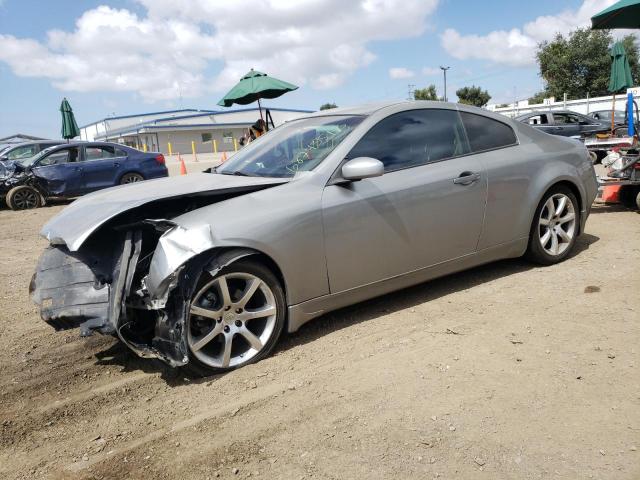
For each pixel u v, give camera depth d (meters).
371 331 3.63
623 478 2.09
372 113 3.89
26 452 2.55
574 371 2.91
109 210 3.16
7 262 6.71
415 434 2.46
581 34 46.41
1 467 2.45
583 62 45.94
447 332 3.53
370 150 3.74
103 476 2.33
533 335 3.39
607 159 7.27
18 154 14.02
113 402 2.97
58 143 14.64
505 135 4.48
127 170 13.44
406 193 3.75
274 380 3.06
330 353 3.35
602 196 7.45
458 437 2.41
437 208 3.90
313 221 3.37
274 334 3.32
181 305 2.93
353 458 2.32
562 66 47.19
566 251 4.82
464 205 4.04
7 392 3.15
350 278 3.59
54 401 3.02
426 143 4.00
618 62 12.47
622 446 2.28
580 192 4.80
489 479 2.14
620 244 5.39
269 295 3.27
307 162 3.72
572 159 4.78
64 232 3.16
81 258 3.27
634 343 3.18
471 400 2.70
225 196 3.50
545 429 2.43
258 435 2.55
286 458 2.37
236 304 3.15
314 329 3.74
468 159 4.14
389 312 3.95
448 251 4.04
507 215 4.33
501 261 4.99
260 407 2.79
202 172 4.43
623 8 7.16
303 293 3.41
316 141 3.88
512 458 2.25
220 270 3.05
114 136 63.66
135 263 3.04
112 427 2.72
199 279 3.01
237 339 3.34
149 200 3.13
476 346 3.29
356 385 2.93
